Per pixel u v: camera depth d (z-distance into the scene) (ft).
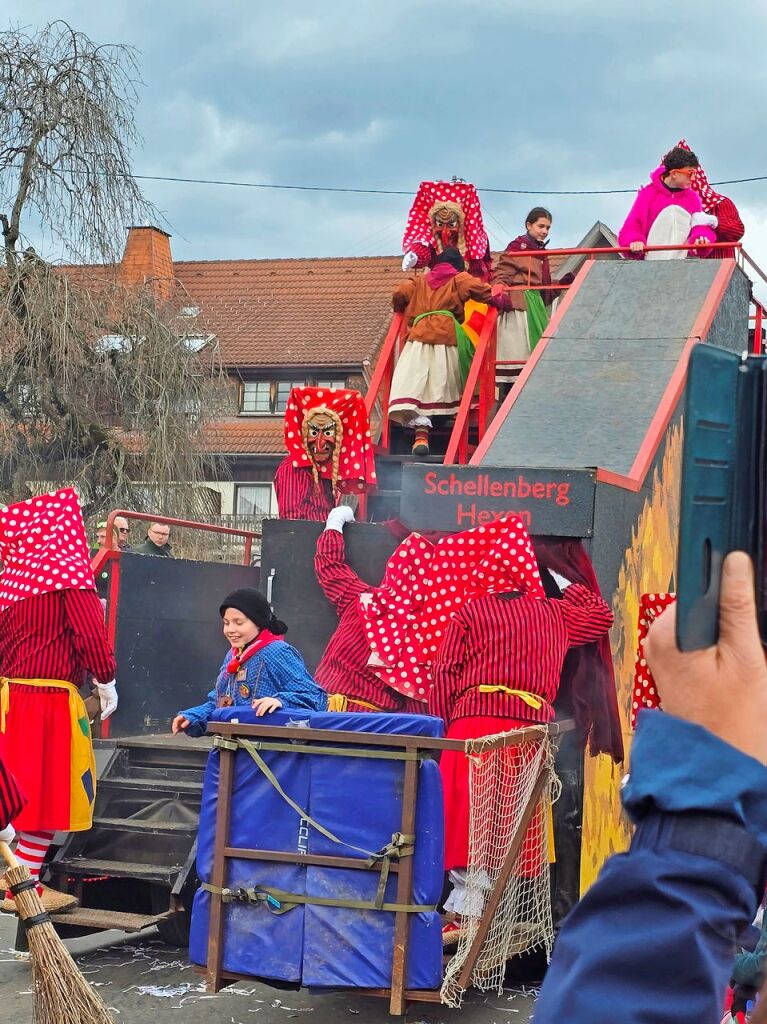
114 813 20.68
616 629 19.36
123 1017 16.66
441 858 15.16
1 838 14.84
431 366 28.96
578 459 21.66
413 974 15.05
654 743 3.14
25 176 55.72
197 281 108.17
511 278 31.24
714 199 33.01
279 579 22.74
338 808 15.34
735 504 3.17
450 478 18.99
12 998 17.43
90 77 56.90
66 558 19.22
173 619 25.08
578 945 3.02
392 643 19.31
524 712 16.87
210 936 15.67
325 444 24.48
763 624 3.15
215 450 60.18
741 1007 7.03
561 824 18.30
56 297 54.85
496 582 17.49
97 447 56.24
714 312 26.45
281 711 15.84
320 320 102.63
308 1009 17.13
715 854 2.99
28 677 19.01
